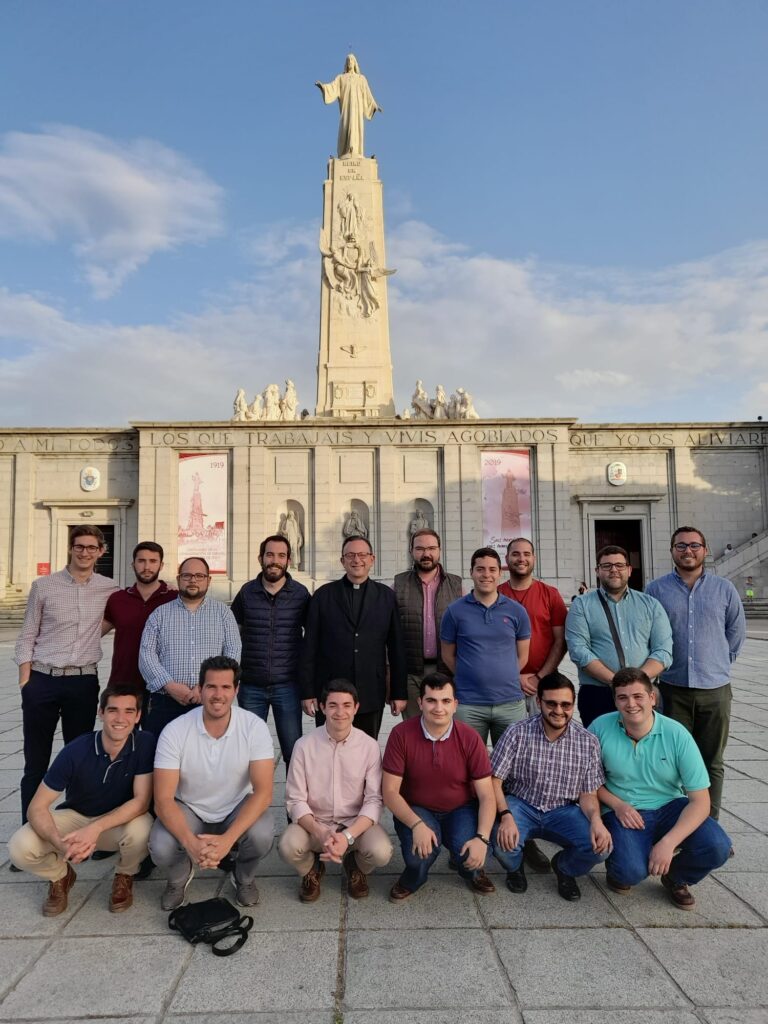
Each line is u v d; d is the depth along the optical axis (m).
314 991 4.43
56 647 7.11
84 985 4.52
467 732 6.06
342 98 40.31
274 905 5.68
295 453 36.03
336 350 38.12
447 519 35.59
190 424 35.72
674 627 7.09
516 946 4.98
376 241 38.94
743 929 5.20
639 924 5.29
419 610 8.02
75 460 37.41
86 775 5.73
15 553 36.50
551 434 36.25
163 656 6.92
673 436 37.97
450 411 37.97
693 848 5.48
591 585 37.03
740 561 35.59
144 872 6.31
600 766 6.06
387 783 5.93
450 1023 4.09
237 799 5.96
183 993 4.41
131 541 36.81
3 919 5.46
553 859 6.01
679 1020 4.12
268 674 7.55
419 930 5.23
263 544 7.67
